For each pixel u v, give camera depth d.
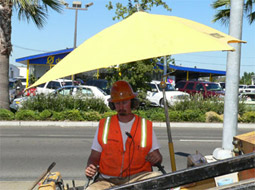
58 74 2.46
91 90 19.97
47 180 3.99
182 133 13.37
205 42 2.44
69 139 11.33
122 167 3.19
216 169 1.59
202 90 26.22
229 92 6.36
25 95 19.89
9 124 14.84
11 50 15.77
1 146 9.97
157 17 2.83
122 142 3.19
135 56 2.35
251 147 3.47
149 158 3.25
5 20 15.25
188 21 3.21
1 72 15.68
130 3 16.72
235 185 1.64
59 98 17.12
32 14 15.98
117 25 2.85
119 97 3.19
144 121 3.27
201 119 16.17
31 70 36.62
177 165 7.88
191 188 3.60
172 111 16.53
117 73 17.38
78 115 15.59
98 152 3.29
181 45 2.41
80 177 6.84
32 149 9.61
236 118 6.37
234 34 6.36
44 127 14.47
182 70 38.41
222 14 16.12
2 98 15.77
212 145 10.63
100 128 3.27
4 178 6.71
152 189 1.61
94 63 2.43
